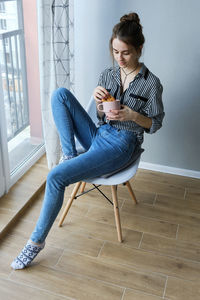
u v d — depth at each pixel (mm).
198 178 2633
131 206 2309
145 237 2061
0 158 2160
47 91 2334
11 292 1703
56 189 1741
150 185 2529
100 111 1914
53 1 2096
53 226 2117
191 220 2209
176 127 2537
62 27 2238
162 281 1784
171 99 2457
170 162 2666
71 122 1938
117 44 1672
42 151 2789
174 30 2240
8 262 1861
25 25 2492
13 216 2107
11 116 2590
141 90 1814
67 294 1704
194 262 1904
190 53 2279
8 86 2469
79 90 2646
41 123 2766
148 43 2324
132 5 2254
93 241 2020
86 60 2516
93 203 2320
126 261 1896
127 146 1861
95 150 1828
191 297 1705
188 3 2145
